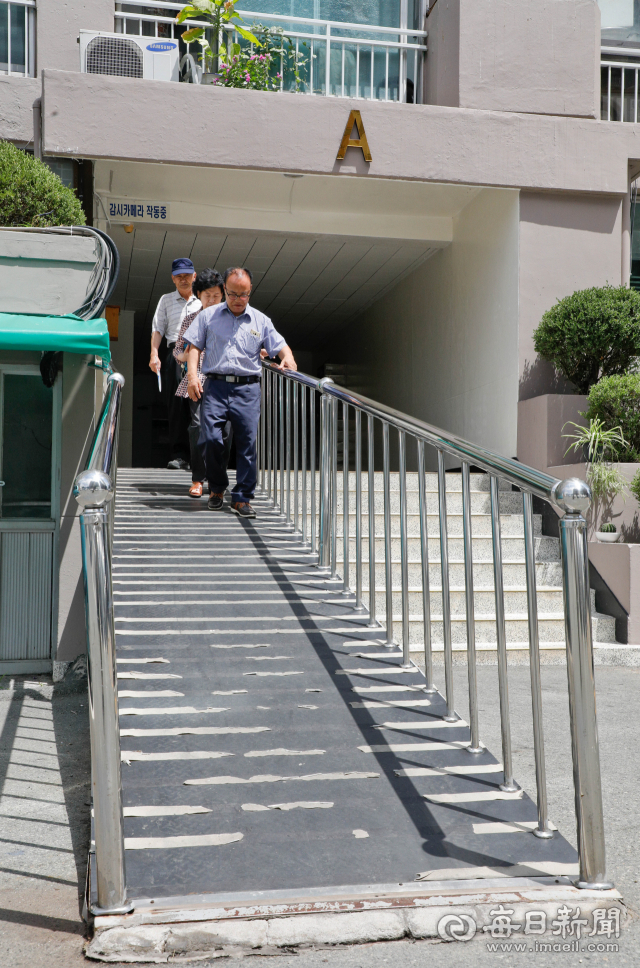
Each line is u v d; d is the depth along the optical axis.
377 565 5.58
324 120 7.16
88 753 3.64
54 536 5.09
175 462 8.02
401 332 10.95
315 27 8.49
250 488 5.88
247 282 5.55
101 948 1.99
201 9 7.43
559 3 7.73
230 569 4.82
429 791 2.73
